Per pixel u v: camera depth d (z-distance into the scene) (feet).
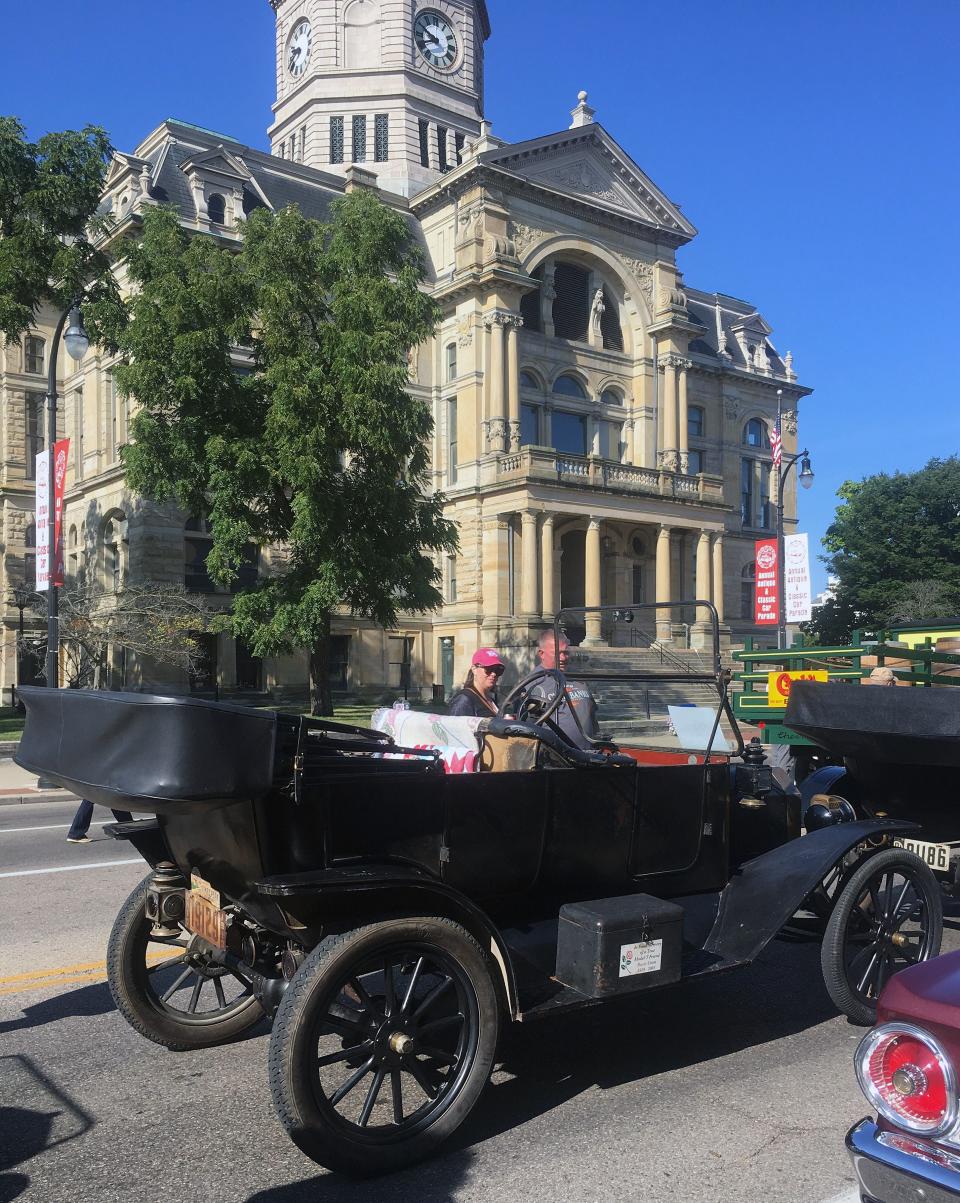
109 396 130.31
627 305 161.58
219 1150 12.81
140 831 15.12
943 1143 8.20
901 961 18.38
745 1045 16.47
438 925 12.67
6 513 143.33
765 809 18.98
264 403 84.48
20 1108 14.11
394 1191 11.72
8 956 21.59
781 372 197.16
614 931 13.78
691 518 145.79
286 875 12.23
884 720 19.27
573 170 151.64
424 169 202.59
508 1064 15.65
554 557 143.23
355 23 203.62
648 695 21.38
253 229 84.48
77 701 12.66
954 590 158.92
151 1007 16.01
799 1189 11.64
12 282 74.23
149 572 117.80
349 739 14.28
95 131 75.61
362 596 88.53
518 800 14.70
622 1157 12.48
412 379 144.87
